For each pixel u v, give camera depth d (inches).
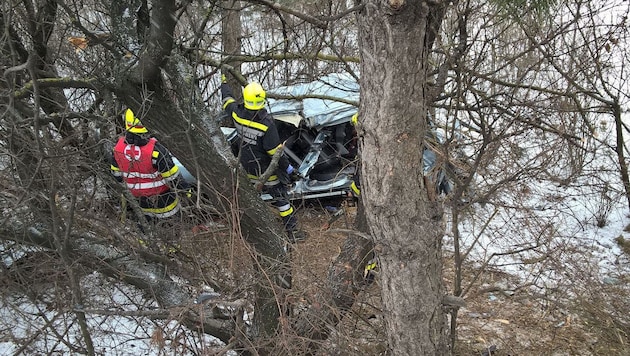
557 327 151.3
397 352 83.6
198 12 95.6
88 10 111.0
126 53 81.7
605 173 213.3
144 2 81.0
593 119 221.5
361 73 67.9
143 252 116.3
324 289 107.0
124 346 141.2
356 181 173.5
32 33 110.3
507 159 138.6
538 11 81.0
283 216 186.7
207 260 120.0
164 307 114.7
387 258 77.2
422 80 65.3
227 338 117.3
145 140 147.4
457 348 149.9
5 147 102.3
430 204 75.5
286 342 94.4
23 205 102.0
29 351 111.9
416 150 69.3
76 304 96.9
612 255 194.9
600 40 163.8
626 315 156.7
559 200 191.5
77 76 117.1
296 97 183.5
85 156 117.6
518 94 149.8
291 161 231.1
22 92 85.4
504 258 183.6
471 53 138.1
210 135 99.8
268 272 104.1
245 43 189.2
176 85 89.6
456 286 113.6
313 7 102.4
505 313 165.6
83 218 116.9
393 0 57.7
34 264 111.3
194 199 146.9
